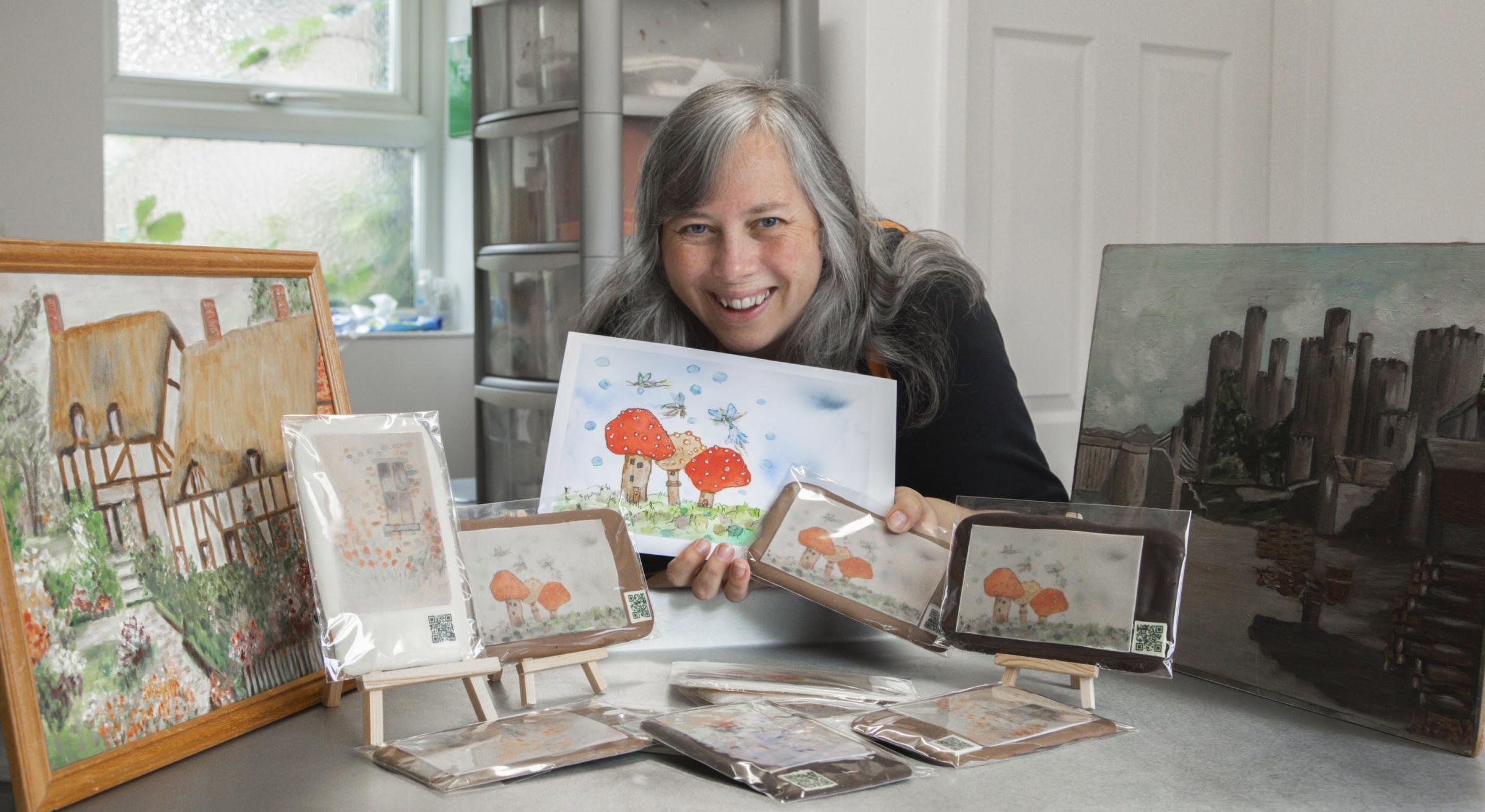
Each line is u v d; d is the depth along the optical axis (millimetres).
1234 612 753
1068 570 737
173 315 667
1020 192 2135
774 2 2039
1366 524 688
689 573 854
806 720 651
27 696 530
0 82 2002
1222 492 777
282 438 734
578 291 1949
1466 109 1931
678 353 945
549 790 578
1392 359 690
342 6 2801
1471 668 628
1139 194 2248
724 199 1009
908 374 1149
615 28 1865
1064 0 2131
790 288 1060
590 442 910
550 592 741
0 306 556
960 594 764
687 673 756
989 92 2082
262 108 2699
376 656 648
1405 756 635
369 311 2779
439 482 712
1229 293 808
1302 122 2258
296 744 651
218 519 679
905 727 649
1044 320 2189
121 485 612
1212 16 2258
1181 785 589
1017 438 1170
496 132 2107
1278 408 752
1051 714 677
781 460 908
